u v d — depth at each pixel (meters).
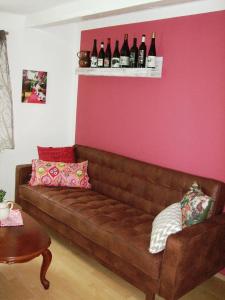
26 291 2.47
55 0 3.24
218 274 2.87
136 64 3.32
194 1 2.83
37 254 2.18
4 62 3.79
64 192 3.38
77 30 4.25
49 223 3.23
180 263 2.09
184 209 2.43
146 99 3.37
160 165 3.29
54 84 4.29
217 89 2.77
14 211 2.76
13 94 4.00
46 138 4.37
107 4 2.99
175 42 3.04
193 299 2.52
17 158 4.18
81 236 2.84
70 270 2.80
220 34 2.72
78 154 3.91
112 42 3.70
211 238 2.30
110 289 2.58
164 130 3.22
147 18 3.28
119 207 3.11
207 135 2.87
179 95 3.06
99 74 3.58
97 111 4.00
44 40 4.10
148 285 2.28
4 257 2.05
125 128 3.63
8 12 3.79
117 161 3.41
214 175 2.85
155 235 2.24
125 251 2.40
